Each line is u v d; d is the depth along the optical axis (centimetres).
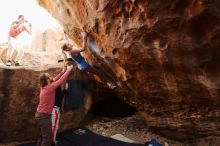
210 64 357
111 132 568
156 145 489
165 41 361
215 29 319
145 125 585
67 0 457
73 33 538
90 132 559
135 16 358
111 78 511
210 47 339
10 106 494
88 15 426
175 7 321
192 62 365
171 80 411
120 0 357
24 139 512
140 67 420
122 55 417
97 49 470
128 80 463
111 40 412
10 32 770
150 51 383
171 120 494
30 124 514
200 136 486
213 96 398
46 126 427
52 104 435
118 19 383
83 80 584
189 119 466
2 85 485
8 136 499
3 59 880
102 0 374
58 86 441
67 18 512
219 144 459
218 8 301
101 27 416
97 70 511
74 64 557
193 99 428
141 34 368
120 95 558
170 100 459
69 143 512
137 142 527
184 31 338
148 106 510
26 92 505
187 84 404
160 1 322
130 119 625
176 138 516
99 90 614
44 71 523
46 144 428
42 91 432
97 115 659
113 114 668
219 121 439
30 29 799
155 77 426
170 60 379
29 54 920
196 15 316
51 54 995
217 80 365
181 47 356
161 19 337
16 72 496
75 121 572
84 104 593
